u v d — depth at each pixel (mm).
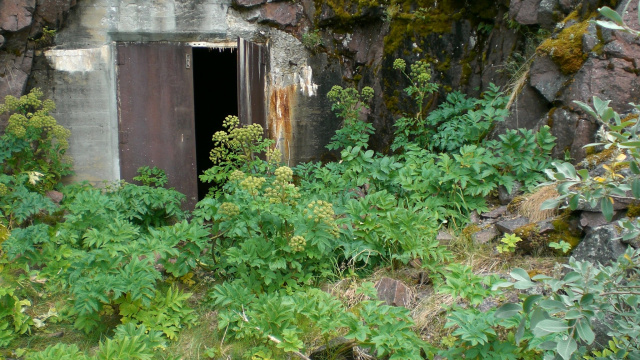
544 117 5145
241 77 6316
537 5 5605
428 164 5262
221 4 6754
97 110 6484
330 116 7168
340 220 4570
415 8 6578
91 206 4617
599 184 2475
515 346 3166
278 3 6941
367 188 5703
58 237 4527
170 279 4609
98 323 4070
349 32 7055
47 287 4277
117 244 4055
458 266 3822
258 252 4176
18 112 6160
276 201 4125
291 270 4312
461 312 3369
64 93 6414
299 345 3521
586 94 4793
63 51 6375
